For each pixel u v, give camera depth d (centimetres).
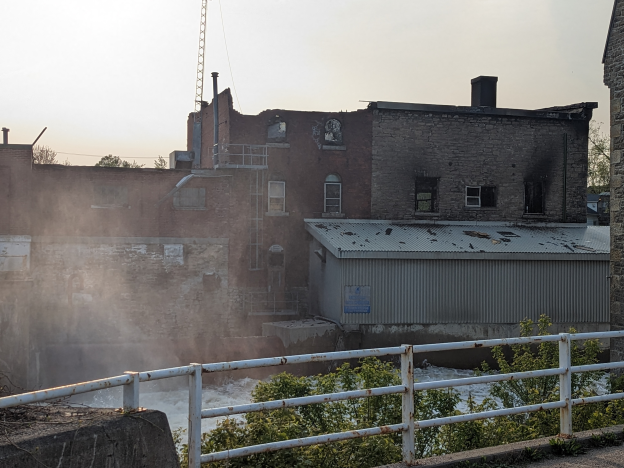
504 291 2836
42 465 378
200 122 4003
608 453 630
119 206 2864
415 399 832
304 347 2619
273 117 3253
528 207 3497
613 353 1580
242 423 723
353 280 2730
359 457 648
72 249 2786
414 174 3356
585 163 3525
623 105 1592
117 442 421
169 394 2289
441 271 2798
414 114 3362
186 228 2961
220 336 2956
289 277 3219
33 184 2741
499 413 630
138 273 2877
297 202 3247
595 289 2903
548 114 3466
